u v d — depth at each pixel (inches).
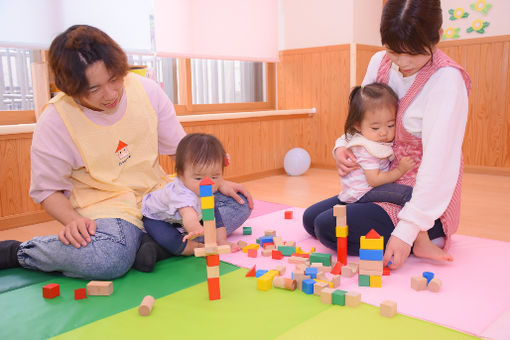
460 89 51.9
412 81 55.7
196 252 44.4
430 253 55.1
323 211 65.5
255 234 72.2
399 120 56.1
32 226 88.0
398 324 40.2
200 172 55.1
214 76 137.0
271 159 138.1
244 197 69.7
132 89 60.7
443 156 50.8
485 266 55.2
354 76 136.5
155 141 62.9
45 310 44.9
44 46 92.8
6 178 85.5
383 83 58.9
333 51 139.9
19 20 88.9
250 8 135.7
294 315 42.3
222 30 128.0
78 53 47.4
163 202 57.2
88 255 51.2
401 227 52.0
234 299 46.3
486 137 129.1
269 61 144.9
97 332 39.8
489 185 113.1
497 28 123.3
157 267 57.2
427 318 41.4
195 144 55.7
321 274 50.6
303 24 146.7
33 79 91.0
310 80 146.7
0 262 57.2
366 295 46.9
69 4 95.7
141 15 108.1
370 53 142.2
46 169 54.4
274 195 107.2
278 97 156.4
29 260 55.5
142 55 109.0
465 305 44.2
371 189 58.9
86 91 48.9
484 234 71.2
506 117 124.9
